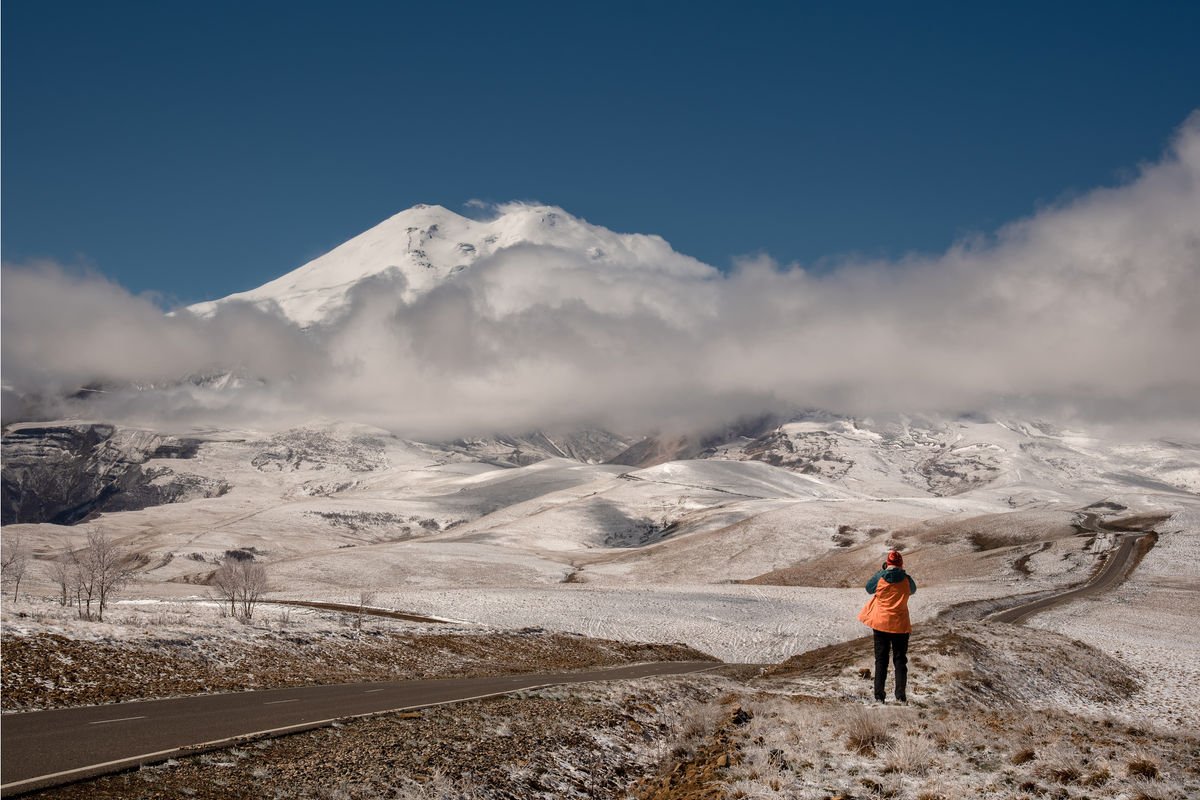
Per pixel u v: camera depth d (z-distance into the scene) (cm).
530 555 16350
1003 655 2727
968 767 1107
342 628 3697
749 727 1478
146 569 17525
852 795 1030
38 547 19788
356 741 1234
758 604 7000
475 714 1516
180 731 1281
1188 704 2364
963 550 11838
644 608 6525
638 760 1425
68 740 1192
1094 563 9331
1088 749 1159
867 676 2288
